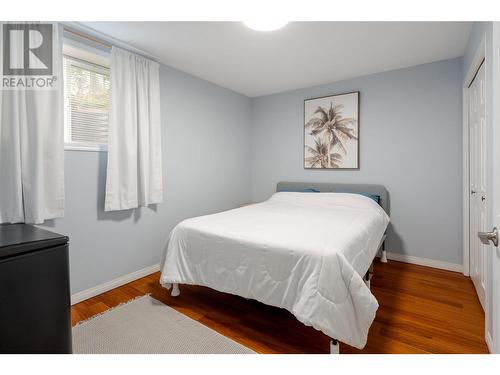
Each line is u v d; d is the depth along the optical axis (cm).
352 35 234
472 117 249
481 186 210
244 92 410
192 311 207
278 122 412
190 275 210
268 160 426
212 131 366
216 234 198
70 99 236
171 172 310
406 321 190
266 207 312
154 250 293
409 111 308
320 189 368
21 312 121
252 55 275
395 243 322
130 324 189
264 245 174
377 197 317
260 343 168
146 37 237
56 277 133
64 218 218
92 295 235
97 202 239
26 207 189
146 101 266
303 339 172
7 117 181
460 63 279
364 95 337
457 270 285
